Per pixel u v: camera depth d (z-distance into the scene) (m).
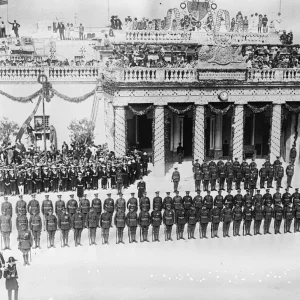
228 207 32.34
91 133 45.94
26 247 28.23
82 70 45.69
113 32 49.38
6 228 30.05
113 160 39.06
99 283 27.27
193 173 41.41
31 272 27.86
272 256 30.17
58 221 31.12
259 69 41.69
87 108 46.12
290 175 39.53
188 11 49.41
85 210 32.50
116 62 43.31
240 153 42.53
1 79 44.47
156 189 38.69
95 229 30.73
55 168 37.69
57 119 45.81
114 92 40.31
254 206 32.97
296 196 33.94
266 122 46.56
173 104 41.00
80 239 30.89
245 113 43.62
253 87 41.75
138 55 44.38
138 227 33.72
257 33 50.44
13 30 51.00
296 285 27.72
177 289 27.06
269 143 43.19
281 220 33.16
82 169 38.16
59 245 30.81
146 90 40.28
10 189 36.84
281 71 41.97
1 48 50.66
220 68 41.00
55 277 27.55
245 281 27.81
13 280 25.14
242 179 39.69
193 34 49.44
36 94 45.19
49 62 47.56
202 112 41.38
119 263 28.88
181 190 38.56
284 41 50.31
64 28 51.22
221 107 41.78
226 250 30.62
